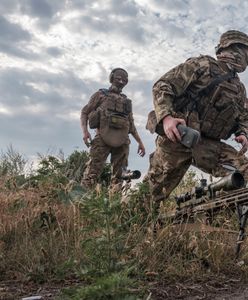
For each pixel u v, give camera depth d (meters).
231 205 3.98
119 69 9.27
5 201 4.99
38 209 4.85
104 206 3.23
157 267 3.69
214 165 4.83
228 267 3.82
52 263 3.85
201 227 4.15
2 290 3.32
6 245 4.36
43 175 6.05
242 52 4.86
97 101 9.13
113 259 3.20
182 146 4.86
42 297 3.11
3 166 7.49
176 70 4.65
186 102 4.70
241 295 3.13
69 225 4.54
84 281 3.44
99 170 8.78
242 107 4.90
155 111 4.52
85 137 9.00
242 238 3.86
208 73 4.70
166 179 5.02
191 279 3.54
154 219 4.35
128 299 2.50
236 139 4.81
